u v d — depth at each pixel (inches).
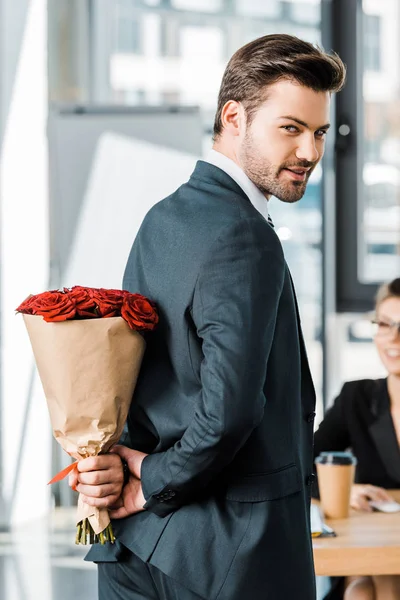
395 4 225.8
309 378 73.3
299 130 68.9
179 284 68.1
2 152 224.7
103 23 243.1
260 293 65.7
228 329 64.7
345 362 234.7
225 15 236.7
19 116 227.5
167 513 68.6
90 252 222.2
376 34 227.0
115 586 73.4
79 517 71.8
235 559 66.5
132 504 70.6
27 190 229.6
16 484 227.0
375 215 230.5
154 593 70.9
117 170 221.3
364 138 229.3
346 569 88.0
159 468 67.9
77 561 194.4
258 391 64.7
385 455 122.9
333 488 102.5
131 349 69.5
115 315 69.7
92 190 222.2
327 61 68.6
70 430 70.3
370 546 88.6
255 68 69.2
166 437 69.6
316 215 232.4
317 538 92.7
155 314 69.5
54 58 241.0
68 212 223.3
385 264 231.1
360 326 233.1
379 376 232.2
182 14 239.8
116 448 71.9
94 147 222.1
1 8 222.7
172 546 67.4
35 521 228.2
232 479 68.3
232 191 70.3
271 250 67.3
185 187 73.0
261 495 68.0
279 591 67.3
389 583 98.9
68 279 222.8
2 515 224.7
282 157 69.1
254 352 64.6
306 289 233.5
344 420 126.9
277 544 67.6
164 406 70.2
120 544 71.5
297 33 231.9
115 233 221.1
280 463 69.0
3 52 223.8
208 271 66.4
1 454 225.3
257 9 234.4
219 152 73.0
